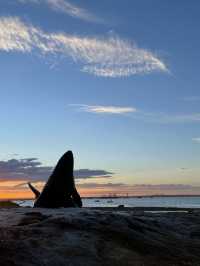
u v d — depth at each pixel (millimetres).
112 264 10961
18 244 10859
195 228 15734
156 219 16203
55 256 10719
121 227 13430
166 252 12586
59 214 14672
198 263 12148
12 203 22688
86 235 12266
